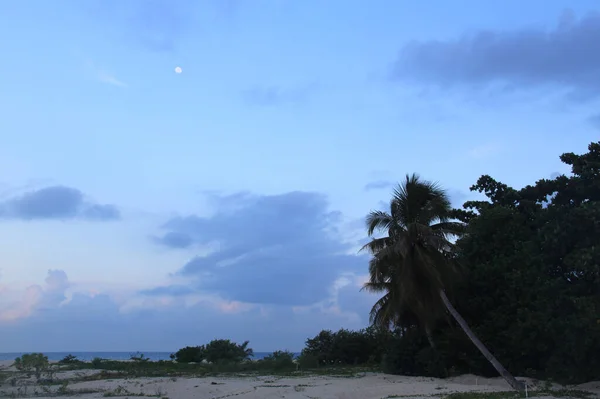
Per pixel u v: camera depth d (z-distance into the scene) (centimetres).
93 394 2041
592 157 2686
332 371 3731
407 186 2617
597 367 2170
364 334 4956
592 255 2091
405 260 2473
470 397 1800
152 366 4334
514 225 2880
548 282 2275
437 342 2953
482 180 3381
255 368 4112
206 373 3612
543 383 2355
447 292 2803
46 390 2155
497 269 2778
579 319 2097
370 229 2639
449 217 2886
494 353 2761
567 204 2702
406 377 2897
